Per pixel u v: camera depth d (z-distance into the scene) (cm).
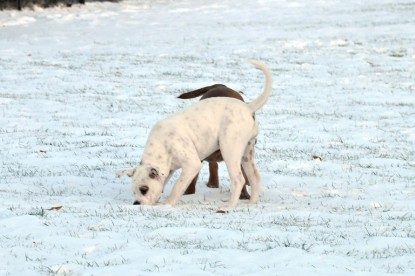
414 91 2627
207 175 1409
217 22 4856
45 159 1573
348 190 1281
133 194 1120
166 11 5519
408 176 1407
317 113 2225
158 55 3519
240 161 1137
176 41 4006
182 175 1119
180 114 1143
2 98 2439
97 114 2202
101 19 5075
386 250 841
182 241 880
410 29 4181
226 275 738
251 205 1161
